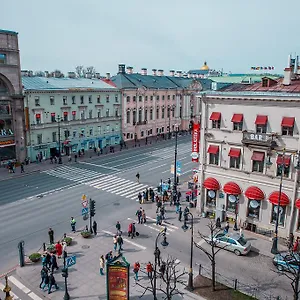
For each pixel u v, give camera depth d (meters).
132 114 83.06
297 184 29.28
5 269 25.73
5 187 46.22
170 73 111.69
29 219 35.25
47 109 61.94
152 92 88.19
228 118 32.62
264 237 31.50
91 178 51.62
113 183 49.19
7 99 55.84
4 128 56.41
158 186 44.16
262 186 31.52
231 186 32.88
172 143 83.56
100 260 25.34
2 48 53.16
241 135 31.98
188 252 28.81
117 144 79.81
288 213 30.28
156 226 34.16
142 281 24.44
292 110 28.89
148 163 62.19
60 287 23.56
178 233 32.53
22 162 58.28
